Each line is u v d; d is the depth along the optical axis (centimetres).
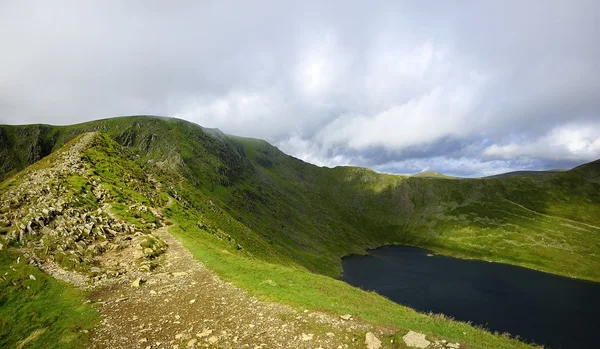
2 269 2675
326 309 2245
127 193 5888
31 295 2397
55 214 3841
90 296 2542
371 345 1742
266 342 1808
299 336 1869
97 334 1928
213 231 6756
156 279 3011
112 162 7531
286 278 3100
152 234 4531
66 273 2916
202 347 1772
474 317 8838
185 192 10762
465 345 1745
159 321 2116
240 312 2234
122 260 3466
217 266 3378
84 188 5094
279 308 2283
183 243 4309
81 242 3584
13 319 2058
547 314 9212
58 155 7062
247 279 2939
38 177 5259
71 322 2072
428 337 1825
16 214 3678
